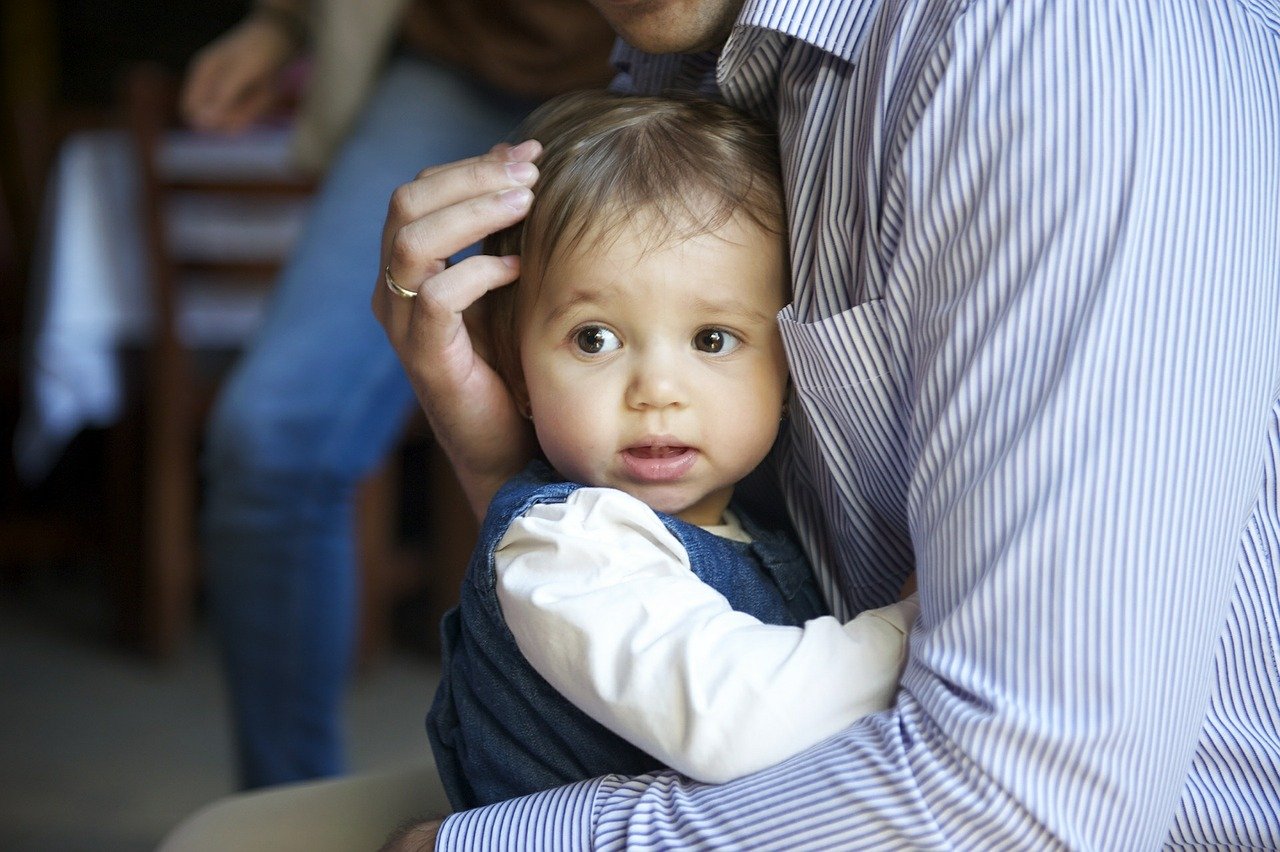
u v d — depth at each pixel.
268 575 1.75
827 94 0.85
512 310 0.99
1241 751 0.80
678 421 0.90
